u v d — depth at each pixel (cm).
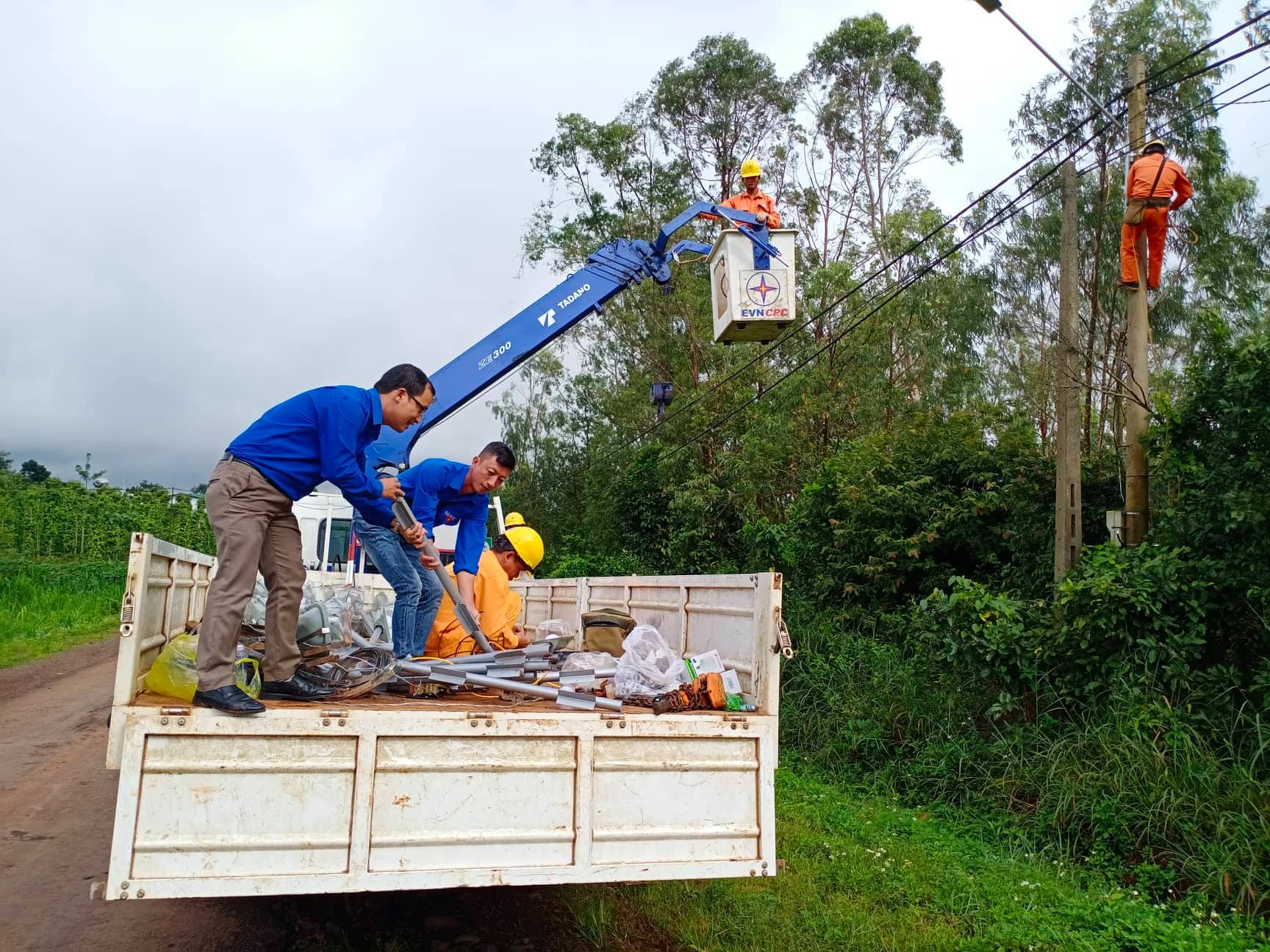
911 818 673
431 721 297
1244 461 684
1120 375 1236
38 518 3070
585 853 308
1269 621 636
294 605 353
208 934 418
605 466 2472
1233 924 471
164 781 275
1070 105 1620
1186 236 1518
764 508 1667
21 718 978
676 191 2630
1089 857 580
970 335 1823
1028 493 1048
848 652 1016
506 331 786
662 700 344
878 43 2608
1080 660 709
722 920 448
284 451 345
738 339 677
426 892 474
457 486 524
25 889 475
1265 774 580
